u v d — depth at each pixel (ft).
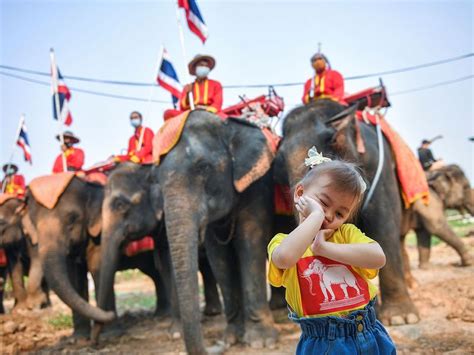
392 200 25.70
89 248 35.53
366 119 27.71
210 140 26.43
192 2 36.40
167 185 25.25
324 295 9.02
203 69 31.81
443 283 34.45
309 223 8.41
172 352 25.67
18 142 58.49
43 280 47.47
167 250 34.73
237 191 26.05
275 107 32.24
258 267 25.70
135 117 41.55
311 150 9.91
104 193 35.40
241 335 26.27
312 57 29.43
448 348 19.97
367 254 8.81
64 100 46.98
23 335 33.04
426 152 51.34
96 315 29.50
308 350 9.02
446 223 42.24
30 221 35.65
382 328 9.43
